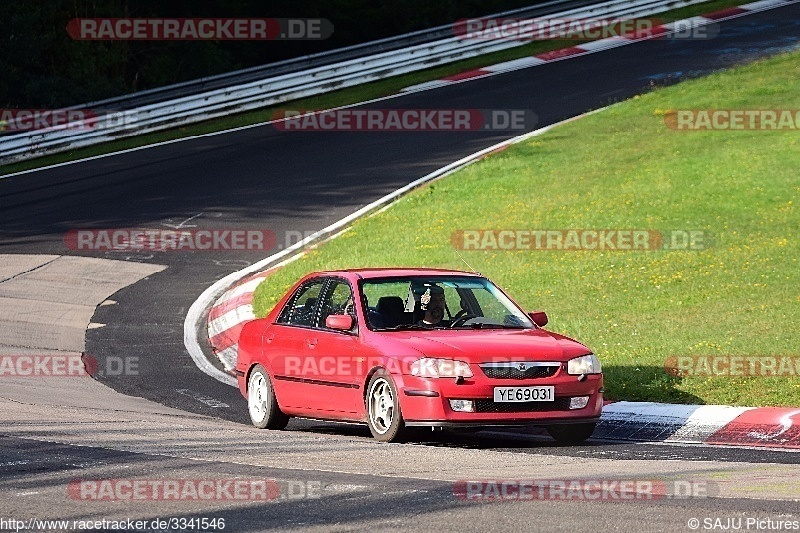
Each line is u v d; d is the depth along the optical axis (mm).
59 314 66875
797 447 34781
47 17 166125
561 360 35406
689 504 24734
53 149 118312
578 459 31984
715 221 69625
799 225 66562
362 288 38656
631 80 128375
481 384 34344
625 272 61844
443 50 149125
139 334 62719
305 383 38906
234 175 105000
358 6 195125
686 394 41656
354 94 136125
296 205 93438
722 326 50250
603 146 95062
